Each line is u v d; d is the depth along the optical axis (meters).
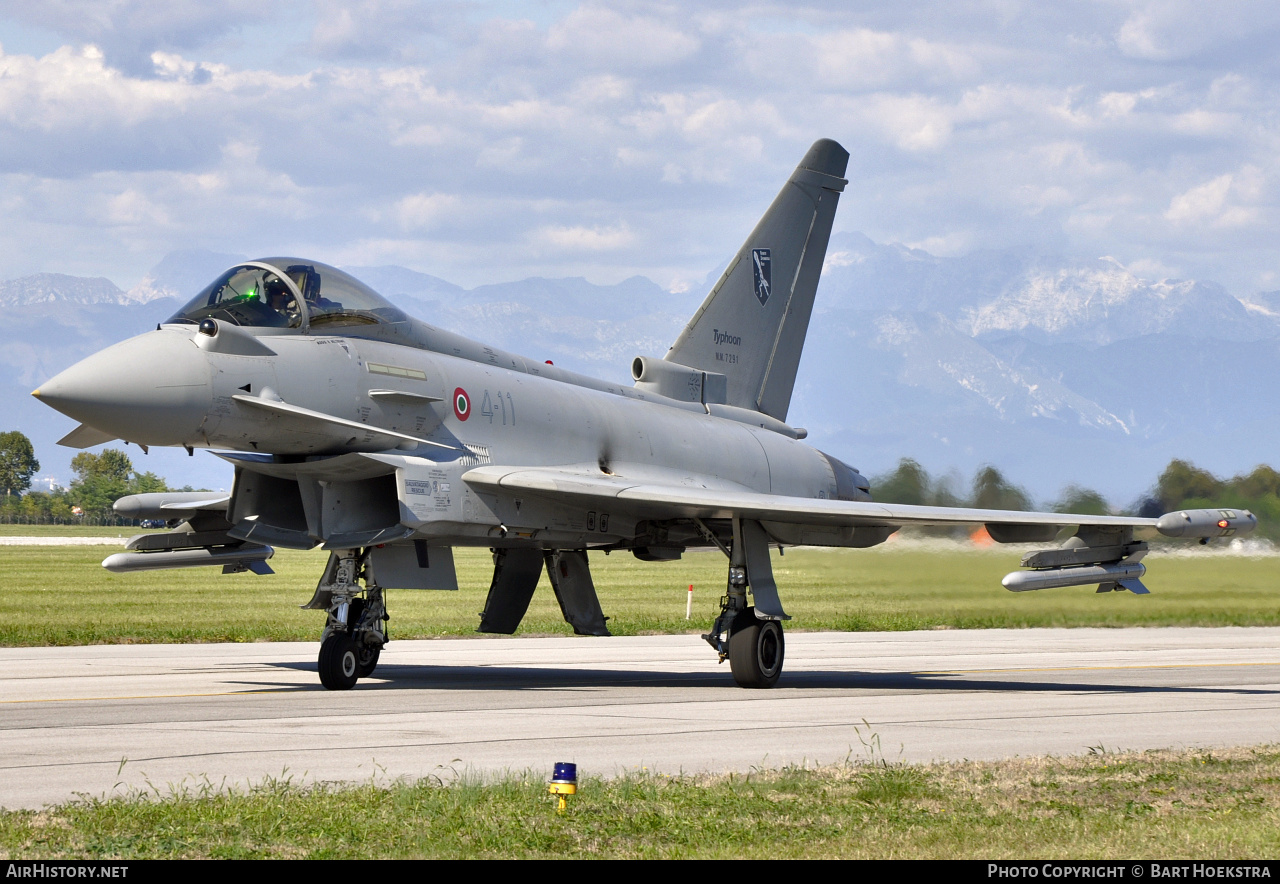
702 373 60.00
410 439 42.78
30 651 57.38
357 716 33.69
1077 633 81.19
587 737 30.45
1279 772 27.12
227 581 133.38
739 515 47.34
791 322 65.00
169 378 37.78
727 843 19.94
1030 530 48.34
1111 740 32.06
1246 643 73.00
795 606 99.69
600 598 112.38
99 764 25.64
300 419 40.03
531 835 19.97
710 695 41.66
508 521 45.09
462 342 48.72
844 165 66.50
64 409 36.94
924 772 26.08
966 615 91.25
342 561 42.78
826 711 36.97
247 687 41.97
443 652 61.44
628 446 51.97
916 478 115.69
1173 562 112.62
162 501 51.22
